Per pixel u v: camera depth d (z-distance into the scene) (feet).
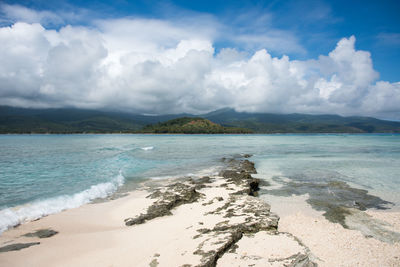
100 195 59.52
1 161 118.42
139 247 30.07
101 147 226.79
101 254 28.84
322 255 28.12
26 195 57.26
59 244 32.17
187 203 50.57
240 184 63.62
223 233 30.55
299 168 99.66
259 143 301.02
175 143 304.30
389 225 38.81
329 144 274.36
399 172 88.63
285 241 29.19
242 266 23.24
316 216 43.57
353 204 50.96
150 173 90.12
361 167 100.63
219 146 244.63
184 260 24.34
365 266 25.50
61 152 170.81
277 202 52.85
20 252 29.66
